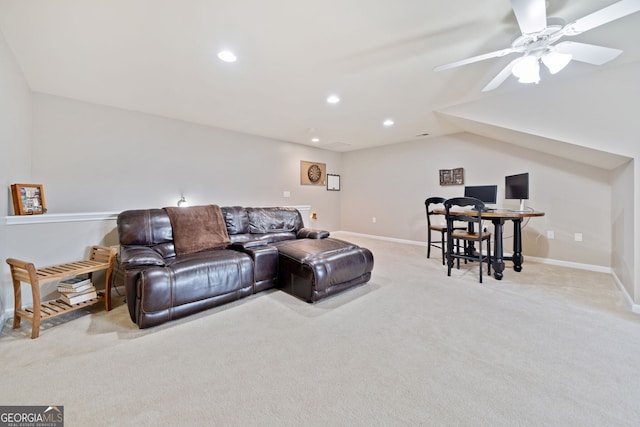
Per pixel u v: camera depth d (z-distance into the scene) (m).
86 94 3.05
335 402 1.30
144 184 3.76
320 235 3.50
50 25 1.80
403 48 2.12
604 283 3.01
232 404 1.28
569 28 1.54
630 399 1.30
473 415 1.21
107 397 1.32
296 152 5.83
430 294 2.71
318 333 1.95
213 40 1.99
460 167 4.79
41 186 2.59
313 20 1.77
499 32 1.91
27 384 1.40
